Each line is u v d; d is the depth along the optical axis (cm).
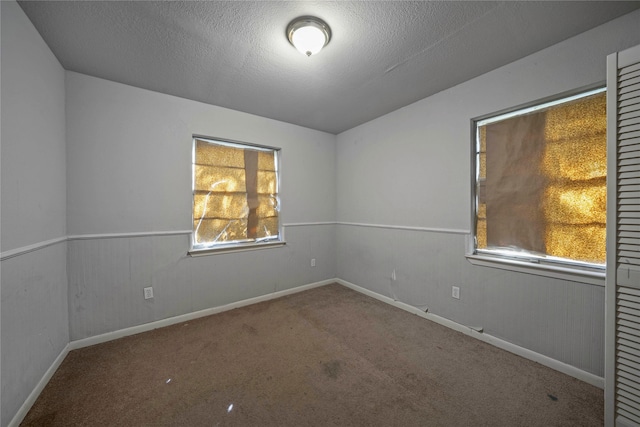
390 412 143
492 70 211
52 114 182
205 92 249
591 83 164
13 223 136
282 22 157
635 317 116
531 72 190
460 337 226
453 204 241
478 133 230
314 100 268
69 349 204
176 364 187
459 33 167
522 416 140
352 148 359
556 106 186
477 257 221
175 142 257
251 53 188
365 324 250
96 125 218
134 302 234
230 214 297
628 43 151
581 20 156
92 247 215
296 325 248
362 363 188
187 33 166
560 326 178
